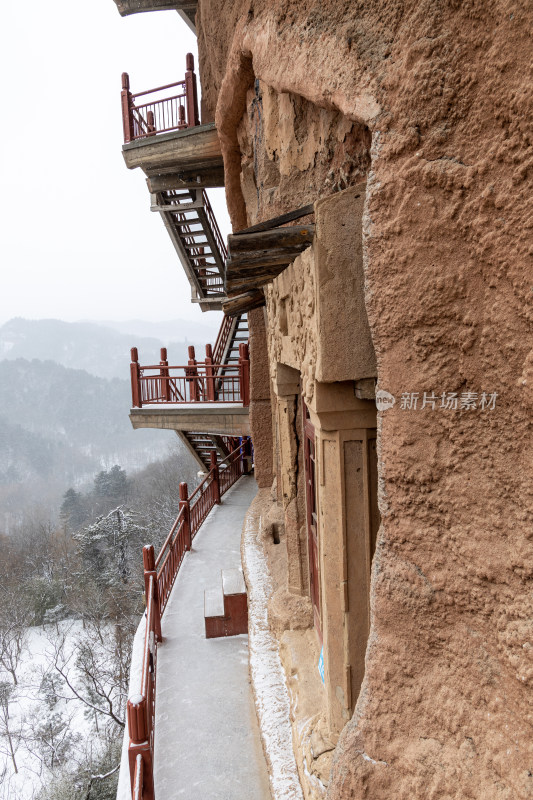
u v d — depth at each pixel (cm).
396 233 148
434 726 154
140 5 735
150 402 903
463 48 126
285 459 407
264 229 208
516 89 115
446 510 149
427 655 160
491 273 129
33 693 1856
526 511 128
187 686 448
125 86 768
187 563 707
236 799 331
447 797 144
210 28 527
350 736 178
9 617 2255
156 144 750
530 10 111
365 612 247
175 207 848
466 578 145
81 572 2561
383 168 150
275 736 327
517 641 128
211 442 1027
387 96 148
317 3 196
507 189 121
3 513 7775
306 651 356
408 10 141
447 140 133
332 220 193
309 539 366
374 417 232
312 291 215
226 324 1073
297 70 212
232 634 529
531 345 123
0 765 1583
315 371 215
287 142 290
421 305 144
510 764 130
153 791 308
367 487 238
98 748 1533
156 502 3150
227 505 955
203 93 748
